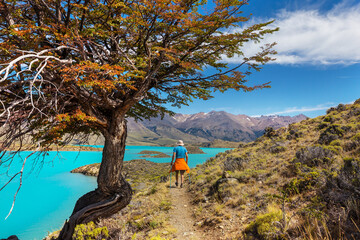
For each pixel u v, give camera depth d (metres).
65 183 28.89
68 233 5.22
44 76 3.88
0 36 3.83
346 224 3.33
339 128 11.35
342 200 4.01
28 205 18.00
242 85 5.79
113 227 5.46
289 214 4.75
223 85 6.02
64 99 4.68
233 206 7.04
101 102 4.90
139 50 5.49
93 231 4.82
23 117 3.67
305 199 5.34
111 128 5.46
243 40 4.89
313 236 3.43
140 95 4.99
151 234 6.29
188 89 6.45
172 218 7.62
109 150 5.48
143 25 4.20
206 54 5.86
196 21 4.31
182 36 5.34
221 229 5.71
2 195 21.59
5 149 3.12
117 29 4.83
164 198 10.66
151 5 3.81
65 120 3.90
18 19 4.32
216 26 4.54
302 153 8.86
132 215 8.64
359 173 4.52
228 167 11.81
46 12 4.53
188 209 8.63
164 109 6.97
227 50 5.58
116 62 4.87
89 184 28.31
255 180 8.62
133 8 4.47
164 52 4.46
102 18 4.71
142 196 12.77
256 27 4.41
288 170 8.09
